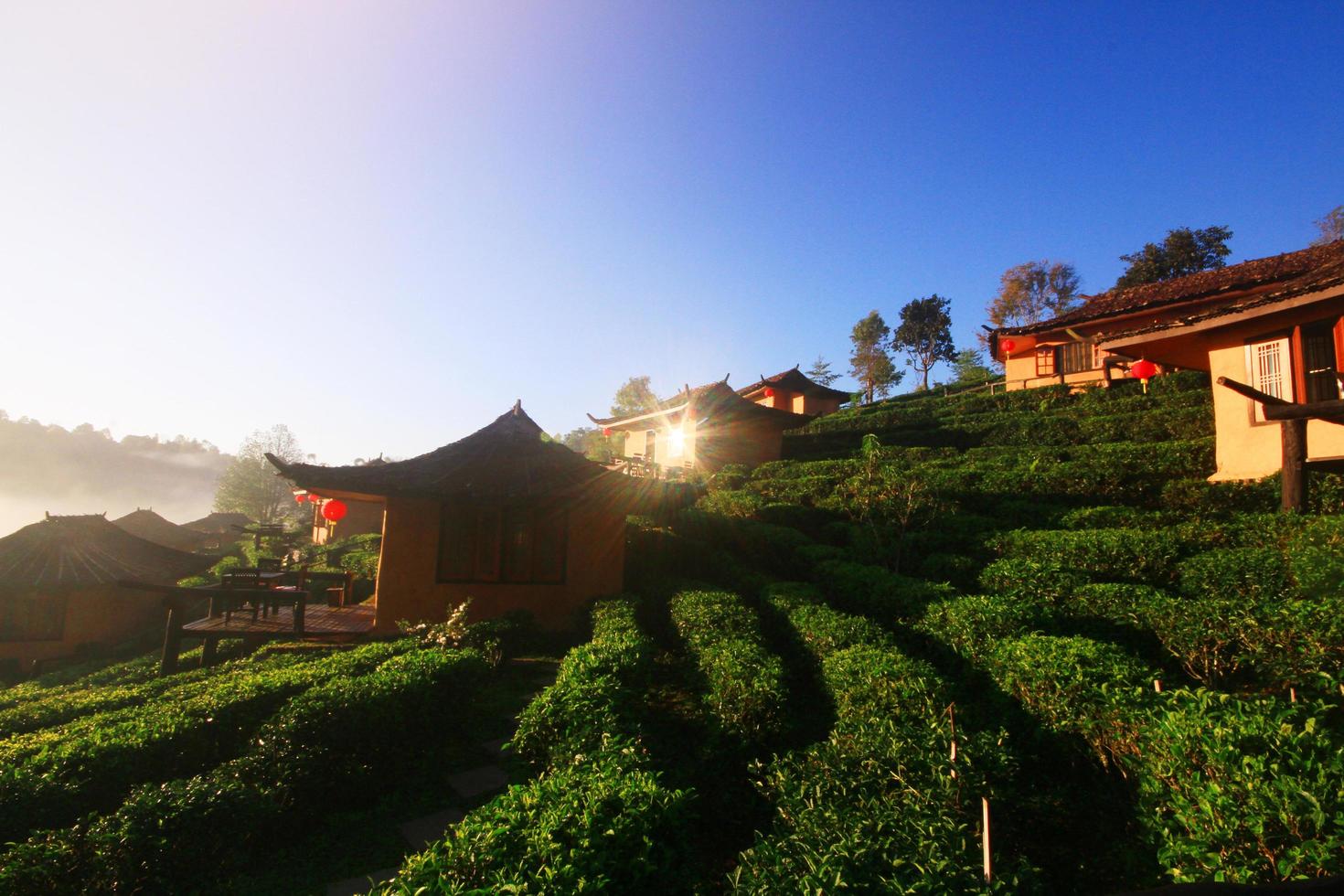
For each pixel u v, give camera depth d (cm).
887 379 7375
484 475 1355
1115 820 463
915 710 532
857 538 1391
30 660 2119
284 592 1148
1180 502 1237
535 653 1157
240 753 674
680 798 397
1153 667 625
